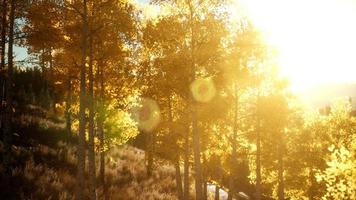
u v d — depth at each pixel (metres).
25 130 24.72
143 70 16.34
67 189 17.89
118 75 19.30
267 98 19.52
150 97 16.86
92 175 14.57
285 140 22.75
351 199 9.83
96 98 19.25
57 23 14.51
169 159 18.55
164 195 23.08
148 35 14.79
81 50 14.82
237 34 17.08
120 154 30.02
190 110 15.48
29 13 13.91
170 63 14.60
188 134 17.05
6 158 15.06
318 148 23.78
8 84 14.91
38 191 16.06
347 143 22.58
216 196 25.91
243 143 21.22
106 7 14.11
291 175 24.69
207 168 23.70
